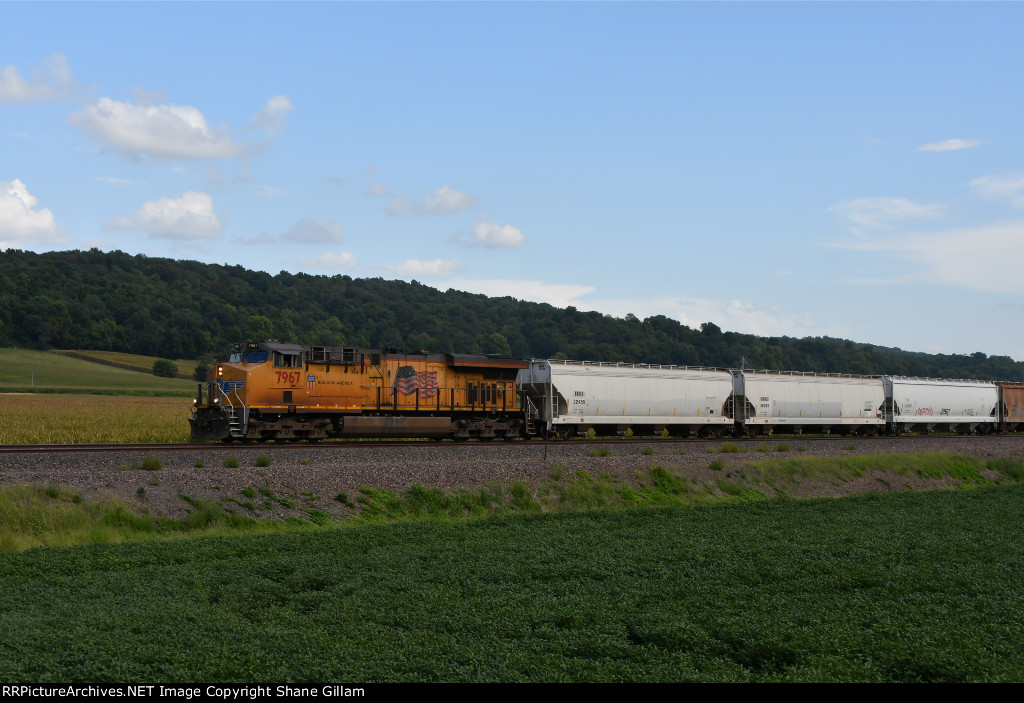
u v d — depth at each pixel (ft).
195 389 413.39
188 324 533.55
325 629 43.50
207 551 59.67
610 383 155.84
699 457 118.52
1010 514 92.63
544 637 43.62
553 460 104.12
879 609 50.21
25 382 400.06
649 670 38.50
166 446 104.32
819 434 193.67
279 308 590.14
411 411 134.41
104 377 436.35
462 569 57.52
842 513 90.38
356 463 92.07
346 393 127.65
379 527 71.92
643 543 69.36
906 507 96.89
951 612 50.37
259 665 37.37
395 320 579.07
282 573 55.47
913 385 202.69
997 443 175.42
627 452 123.13
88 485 70.95
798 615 48.47
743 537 73.51
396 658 38.78
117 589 49.32
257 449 103.40
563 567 59.00
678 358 525.34
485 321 600.80
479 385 143.95
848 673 38.47
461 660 39.14
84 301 532.32
